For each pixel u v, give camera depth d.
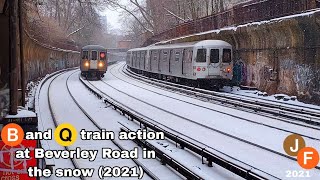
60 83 34.28
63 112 17.61
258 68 23.27
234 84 26.78
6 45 6.55
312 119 13.80
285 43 20.25
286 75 20.36
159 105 20.02
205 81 26.31
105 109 18.55
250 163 9.27
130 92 27.03
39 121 13.96
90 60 38.75
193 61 26.28
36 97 20.89
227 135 12.37
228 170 8.38
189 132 13.05
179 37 39.28
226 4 53.62
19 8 7.66
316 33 17.61
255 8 23.39
